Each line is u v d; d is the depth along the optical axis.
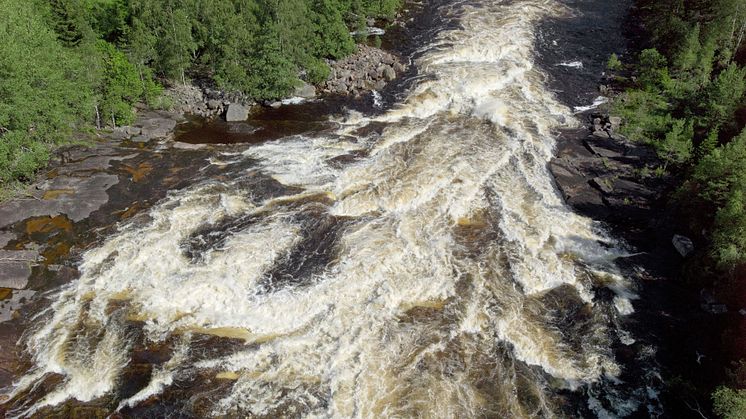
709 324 34.22
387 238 40.19
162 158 49.16
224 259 38.19
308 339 33.09
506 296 36.12
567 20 76.94
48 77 45.72
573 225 42.19
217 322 34.22
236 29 56.69
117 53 54.81
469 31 72.50
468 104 57.25
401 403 29.73
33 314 34.91
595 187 46.16
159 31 57.31
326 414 29.28
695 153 45.53
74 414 29.44
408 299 35.72
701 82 55.56
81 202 43.06
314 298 35.47
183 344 32.91
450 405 29.70
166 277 37.00
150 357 32.19
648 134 51.66
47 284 36.91
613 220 42.81
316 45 63.03
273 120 55.91
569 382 31.19
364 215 42.47
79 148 49.06
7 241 39.59
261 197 44.31
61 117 47.06
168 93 58.53
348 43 64.69
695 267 36.78
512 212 43.03
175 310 35.00
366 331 33.56
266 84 58.09
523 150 50.25
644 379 31.42
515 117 54.78
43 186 44.38
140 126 53.16
